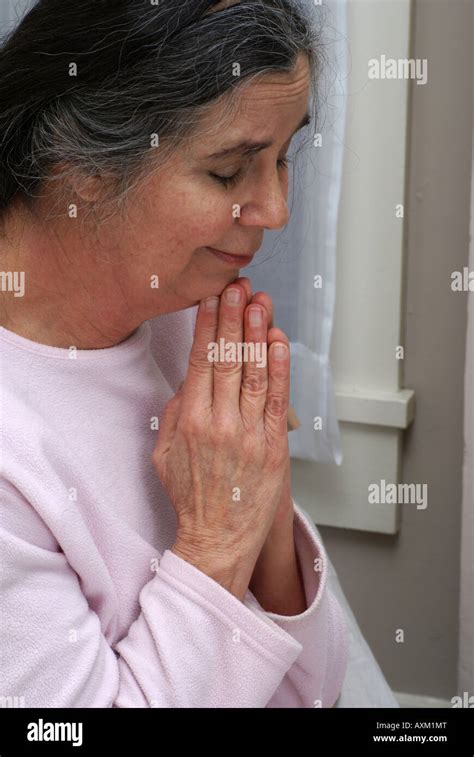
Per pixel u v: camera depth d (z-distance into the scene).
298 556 0.83
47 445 0.67
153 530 0.77
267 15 0.63
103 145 0.65
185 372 0.91
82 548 0.68
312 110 0.82
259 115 0.64
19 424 0.65
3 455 0.64
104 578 0.70
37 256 0.70
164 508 0.79
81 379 0.73
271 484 0.73
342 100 1.29
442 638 1.60
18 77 0.67
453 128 1.38
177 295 0.72
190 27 0.62
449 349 1.47
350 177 1.40
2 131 0.68
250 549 0.72
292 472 1.55
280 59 0.63
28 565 0.64
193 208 0.66
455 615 1.59
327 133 1.30
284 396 0.73
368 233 1.42
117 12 0.63
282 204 0.69
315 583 0.81
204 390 0.73
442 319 1.46
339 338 1.47
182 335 0.90
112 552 0.73
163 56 0.63
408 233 1.44
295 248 1.36
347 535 1.59
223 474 0.72
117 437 0.75
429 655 1.62
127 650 0.69
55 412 0.71
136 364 0.77
